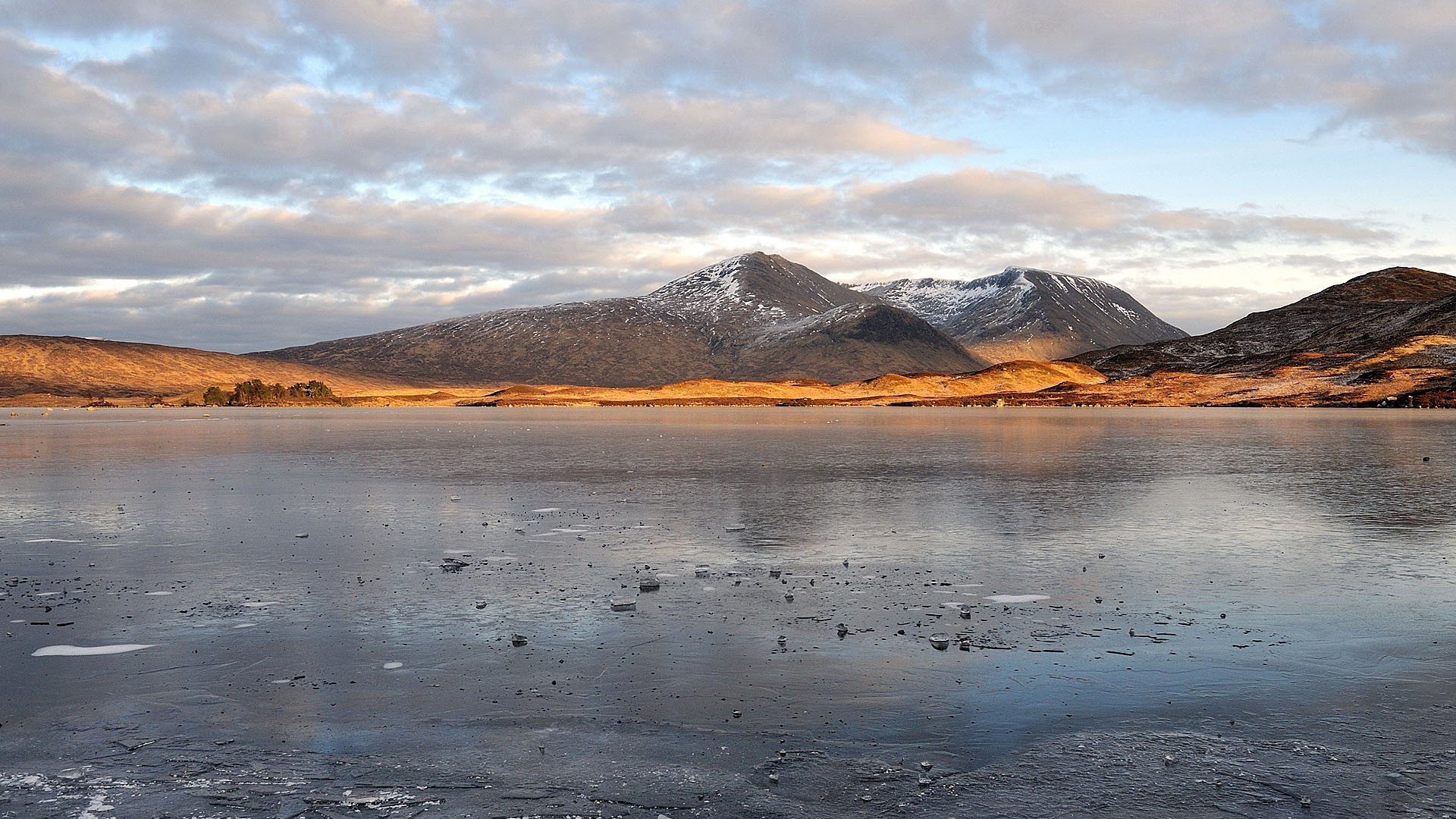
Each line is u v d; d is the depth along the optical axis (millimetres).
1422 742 9398
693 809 8148
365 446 57531
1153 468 38219
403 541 20828
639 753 9289
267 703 10664
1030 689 10945
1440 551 19016
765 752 9305
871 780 8672
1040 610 14406
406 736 9742
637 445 56375
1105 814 8031
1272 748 9305
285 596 15547
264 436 72500
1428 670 11500
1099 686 11039
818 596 15406
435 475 36188
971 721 10031
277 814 8102
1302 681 11156
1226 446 52094
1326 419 94688
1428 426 76500
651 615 14250
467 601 15148
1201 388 181250
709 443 58312
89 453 50656
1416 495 28391
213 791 8539
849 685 11133
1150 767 8891
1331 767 8852
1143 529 22156
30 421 118000
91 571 17578
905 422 97062
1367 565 17688
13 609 14734
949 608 14570
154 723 10125
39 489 31625
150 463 43594
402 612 14500
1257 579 16547
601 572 17391
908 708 10383
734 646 12641
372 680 11375
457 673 11633
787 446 54438
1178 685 11070
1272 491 29797
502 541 20672
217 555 19141
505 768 8969
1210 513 24625
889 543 20281
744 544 20172
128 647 12719
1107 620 13852
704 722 10047
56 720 10219
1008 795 8367
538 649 12562
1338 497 27891
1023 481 33250
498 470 38531
